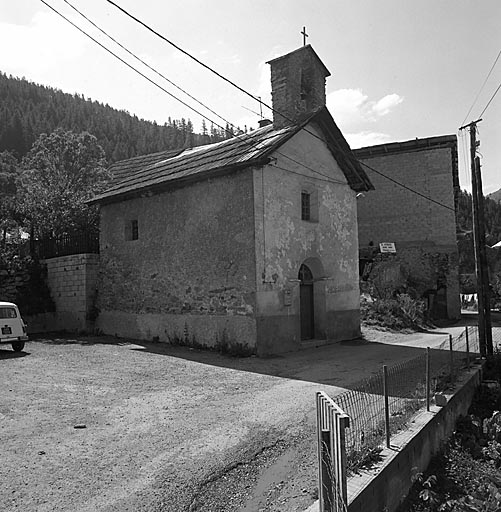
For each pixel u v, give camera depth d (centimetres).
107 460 507
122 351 1300
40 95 10300
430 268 2605
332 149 1563
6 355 1228
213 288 1327
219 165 1304
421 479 530
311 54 1541
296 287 1357
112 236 1702
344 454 326
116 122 10062
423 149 2720
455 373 939
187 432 599
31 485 445
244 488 454
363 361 1152
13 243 2192
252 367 1062
